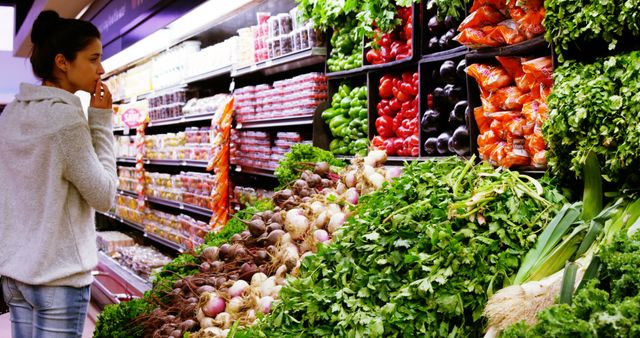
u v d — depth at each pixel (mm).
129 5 6816
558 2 2322
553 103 2287
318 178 3537
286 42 4914
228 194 5922
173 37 6699
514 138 2805
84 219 2746
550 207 2221
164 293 3199
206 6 5152
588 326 1340
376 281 2074
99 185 2678
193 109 6641
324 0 4336
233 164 5980
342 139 4551
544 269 1989
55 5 8609
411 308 1958
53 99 2662
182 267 3396
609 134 2098
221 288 2770
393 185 2494
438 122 3588
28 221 2633
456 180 2439
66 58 2760
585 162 2174
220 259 3188
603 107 2094
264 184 6254
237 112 5793
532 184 2373
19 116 2709
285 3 5473
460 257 2002
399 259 2096
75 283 2684
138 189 7809
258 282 2738
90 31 2811
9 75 16500
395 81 3988
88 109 2861
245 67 5531
